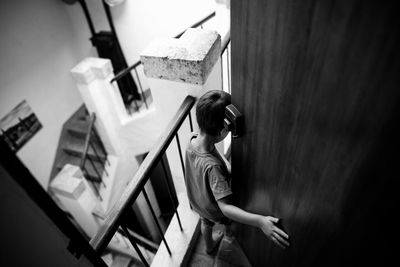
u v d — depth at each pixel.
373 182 0.56
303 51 0.65
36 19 4.95
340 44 0.54
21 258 0.61
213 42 1.42
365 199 0.60
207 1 4.60
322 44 0.58
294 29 0.65
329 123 0.64
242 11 0.84
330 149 0.67
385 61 0.46
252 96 0.96
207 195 1.28
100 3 5.14
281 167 0.95
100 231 0.94
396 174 0.50
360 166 0.59
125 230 1.09
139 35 5.45
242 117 1.07
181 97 1.54
